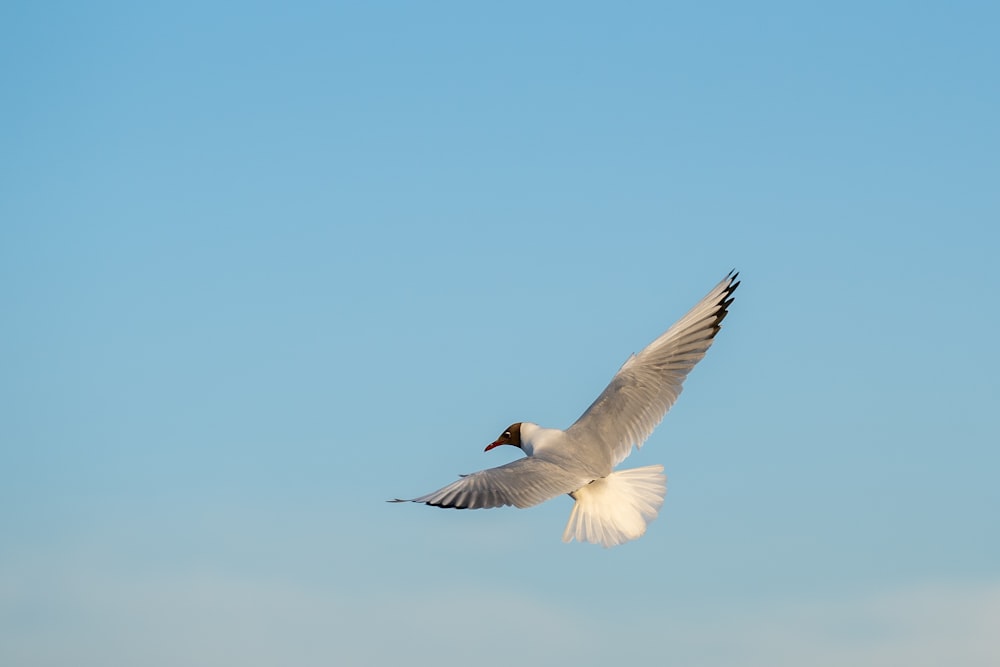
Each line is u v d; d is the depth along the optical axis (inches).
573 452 542.6
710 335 581.0
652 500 540.4
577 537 532.4
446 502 475.2
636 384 572.4
